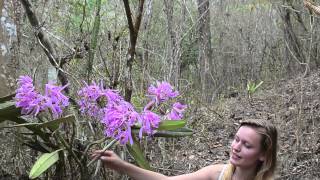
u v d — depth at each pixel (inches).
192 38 250.1
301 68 302.5
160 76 168.6
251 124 81.5
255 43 335.9
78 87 101.0
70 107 94.5
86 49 101.2
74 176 95.3
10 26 114.0
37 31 105.9
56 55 109.6
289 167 153.1
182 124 82.9
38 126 83.5
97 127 94.9
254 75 323.3
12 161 105.3
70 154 91.3
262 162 82.2
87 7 140.4
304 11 275.6
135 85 135.1
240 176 83.7
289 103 218.1
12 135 103.0
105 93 82.7
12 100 90.7
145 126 78.0
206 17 289.1
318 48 299.9
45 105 78.3
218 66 326.3
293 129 182.2
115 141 85.4
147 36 174.4
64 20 150.4
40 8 152.0
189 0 287.1
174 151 153.1
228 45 339.0
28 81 81.3
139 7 100.2
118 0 161.8
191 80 247.9
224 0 355.9
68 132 93.0
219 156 167.9
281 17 312.2
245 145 81.3
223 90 295.4
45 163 81.7
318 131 173.5
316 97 210.4
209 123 200.2
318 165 152.9
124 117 76.3
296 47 307.7
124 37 125.4
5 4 113.7
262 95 261.0
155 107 88.3
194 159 159.0
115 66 104.7
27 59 123.2
